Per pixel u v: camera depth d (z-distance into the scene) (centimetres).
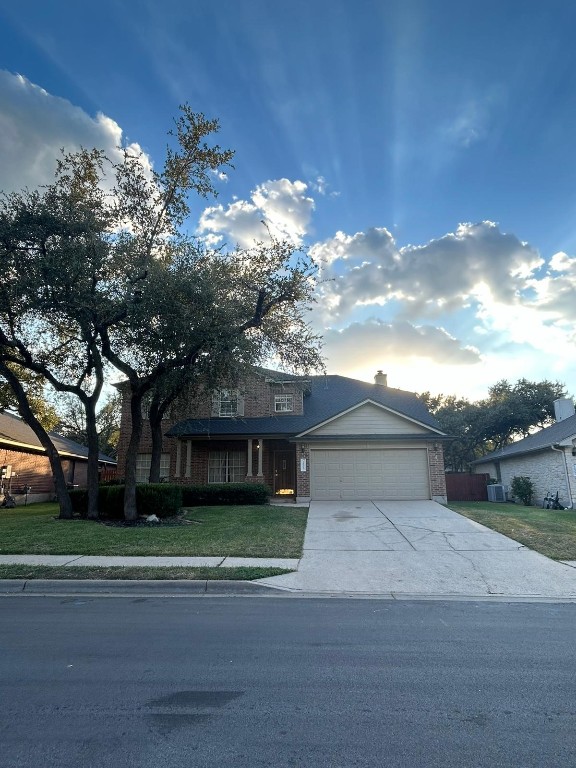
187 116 1341
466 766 276
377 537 1145
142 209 1341
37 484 2572
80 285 1126
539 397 3716
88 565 845
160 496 1427
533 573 837
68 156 1318
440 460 1909
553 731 316
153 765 277
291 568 853
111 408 4319
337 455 1939
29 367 1377
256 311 1297
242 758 284
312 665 433
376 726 322
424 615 610
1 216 1154
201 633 529
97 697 365
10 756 285
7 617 596
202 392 1570
